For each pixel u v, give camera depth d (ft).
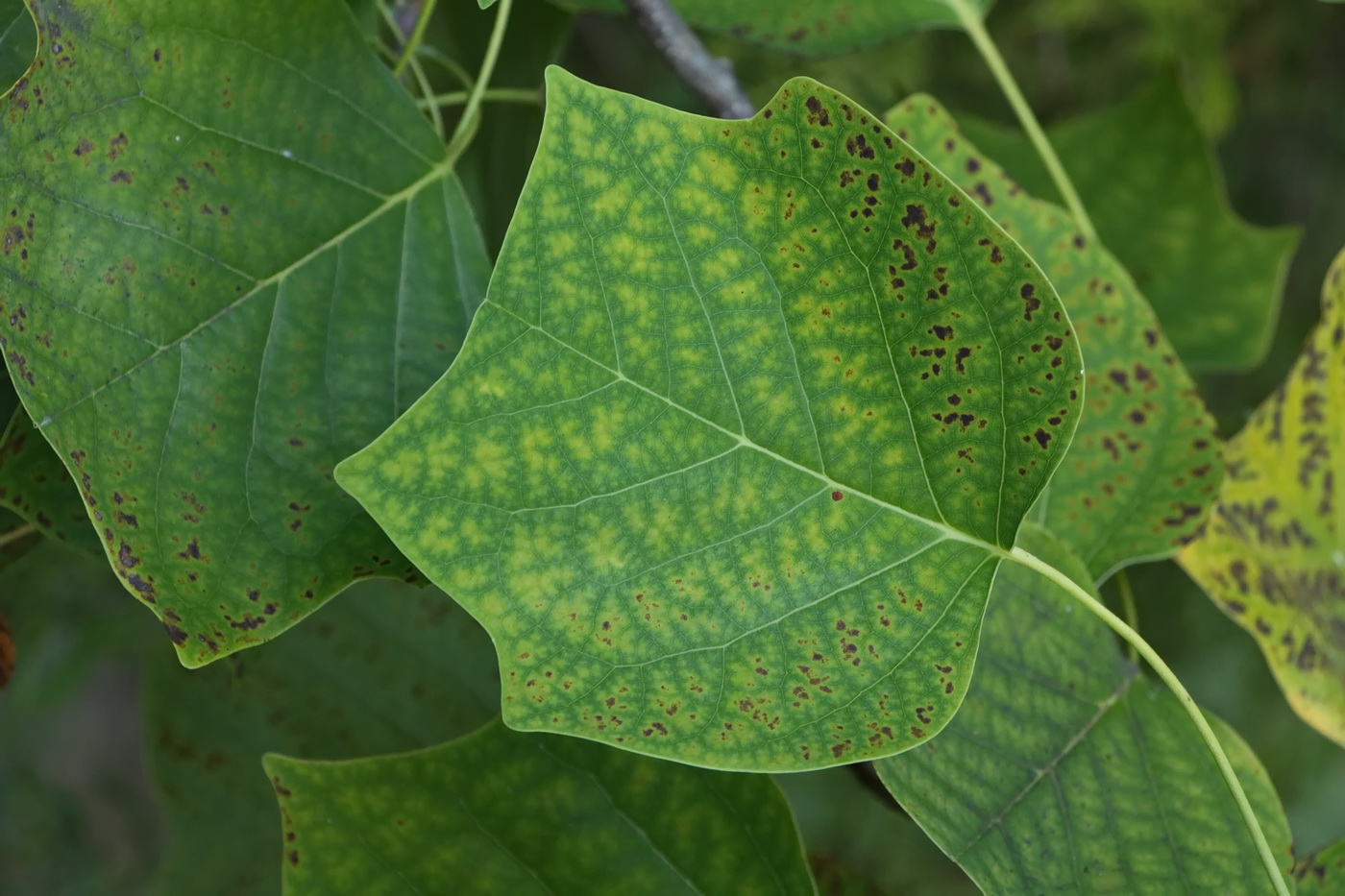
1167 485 2.02
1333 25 4.88
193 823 2.23
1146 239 2.44
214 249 1.80
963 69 4.67
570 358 1.71
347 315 1.84
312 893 1.87
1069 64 4.76
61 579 2.76
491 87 2.36
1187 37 4.46
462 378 1.69
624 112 1.70
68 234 1.74
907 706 1.73
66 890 4.79
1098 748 1.88
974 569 1.76
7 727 4.47
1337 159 5.22
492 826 1.90
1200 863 1.85
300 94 1.84
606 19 4.59
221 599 1.78
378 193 1.86
